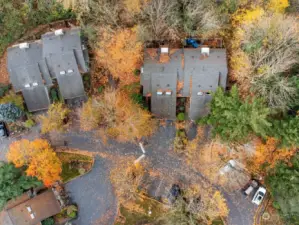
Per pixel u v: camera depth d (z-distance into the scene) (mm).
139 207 51469
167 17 47625
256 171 51156
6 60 52969
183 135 51812
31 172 45375
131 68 49812
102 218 51531
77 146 52688
